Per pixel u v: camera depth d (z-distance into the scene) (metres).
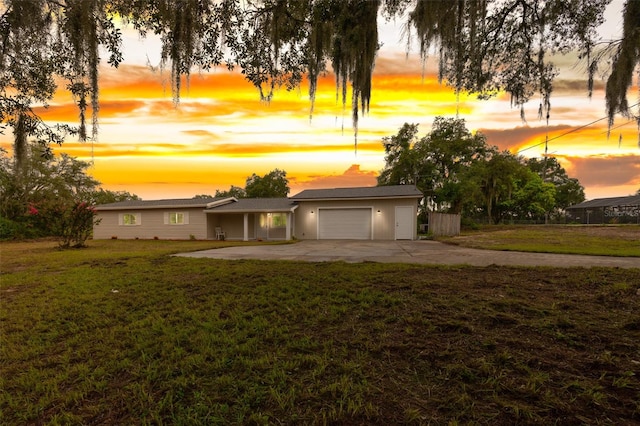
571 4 3.77
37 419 2.20
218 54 4.44
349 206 16.44
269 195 36.16
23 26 4.00
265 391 2.29
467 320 3.18
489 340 2.74
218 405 2.17
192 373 2.61
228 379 2.47
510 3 4.14
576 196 43.09
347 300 4.08
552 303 3.51
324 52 4.32
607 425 1.75
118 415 2.16
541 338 2.75
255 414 2.04
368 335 3.06
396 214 15.59
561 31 4.05
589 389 2.04
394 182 23.88
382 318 3.46
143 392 2.38
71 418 2.14
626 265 5.52
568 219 37.97
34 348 3.26
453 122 22.38
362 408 2.02
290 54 4.88
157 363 2.81
